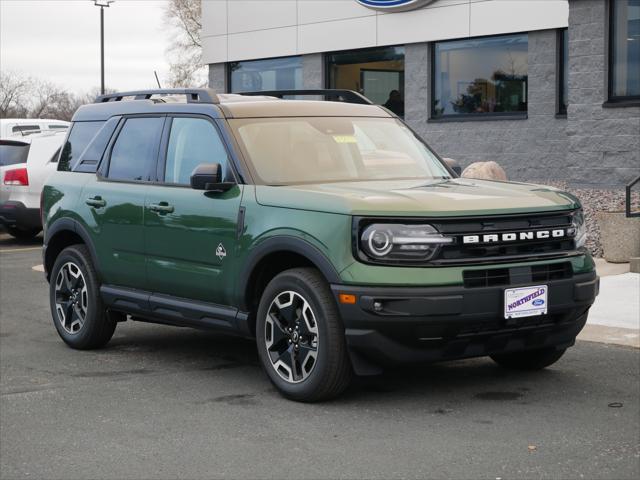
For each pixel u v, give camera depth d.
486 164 14.61
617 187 15.69
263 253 6.31
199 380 6.96
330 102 7.52
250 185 6.59
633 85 15.66
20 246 17.23
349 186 6.49
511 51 19.39
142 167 7.56
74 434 5.66
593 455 5.06
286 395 6.29
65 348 8.26
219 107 7.06
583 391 6.42
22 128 21.59
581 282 6.22
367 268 5.77
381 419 5.82
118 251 7.61
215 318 6.84
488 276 5.88
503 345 6.09
